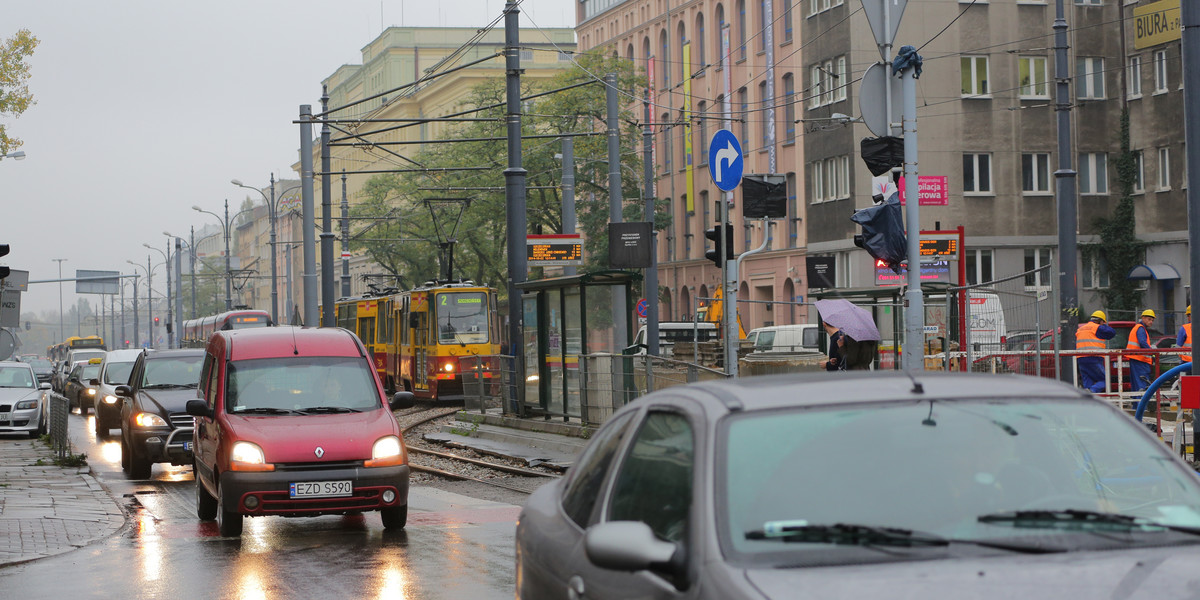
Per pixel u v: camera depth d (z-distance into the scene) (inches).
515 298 1414.9
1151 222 2551.7
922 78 2524.6
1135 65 2586.1
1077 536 212.1
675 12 3457.2
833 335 771.4
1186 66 617.9
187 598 516.1
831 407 235.3
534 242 1820.9
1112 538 212.1
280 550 639.1
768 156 2950.3
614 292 1291.8
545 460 1091.3
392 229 3784.5
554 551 265.9
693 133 3371.1
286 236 7249.0
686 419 238.5
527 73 4768.7
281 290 7391.7
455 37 5679.1
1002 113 2566.4
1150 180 2549.2
